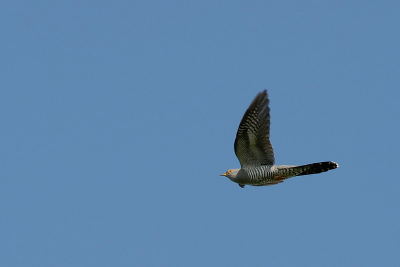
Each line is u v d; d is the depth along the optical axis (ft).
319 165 51.80
